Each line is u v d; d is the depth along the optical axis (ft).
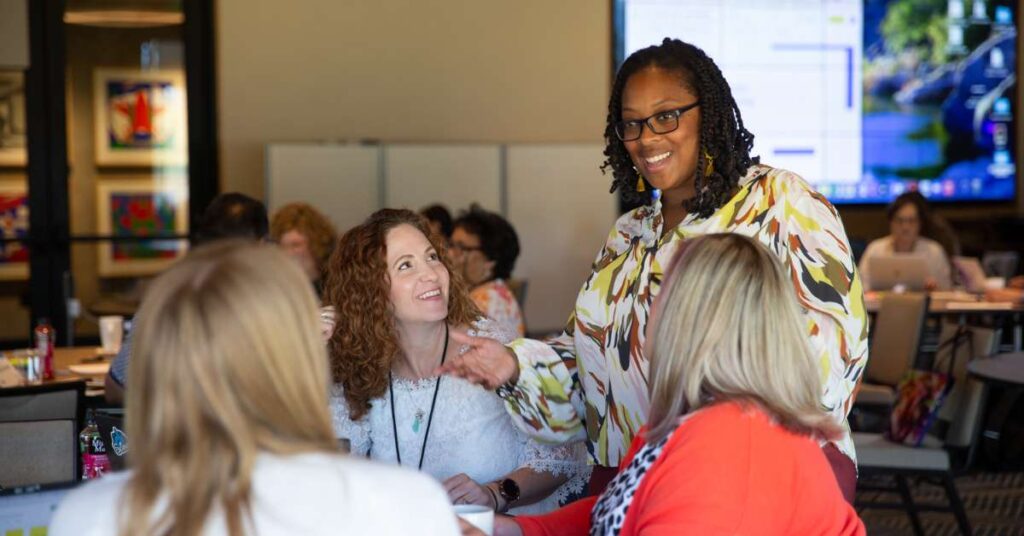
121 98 27.58
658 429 5.79
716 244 5.85
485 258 16.33
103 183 27.61
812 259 7.29
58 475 9.21
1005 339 26.27
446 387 8.69
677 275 5.84
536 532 6.82
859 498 19.04
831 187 32.17
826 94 31.89
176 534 4.09
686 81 7.57
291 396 4.26
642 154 7.70
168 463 4.14
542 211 27.81
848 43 31.91
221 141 28.32
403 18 29.40
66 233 27.43
